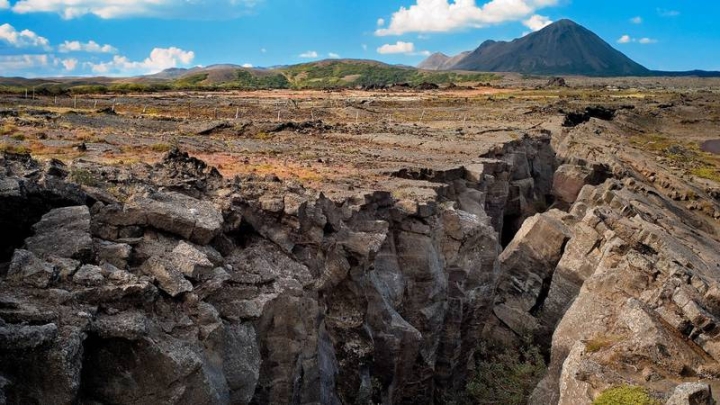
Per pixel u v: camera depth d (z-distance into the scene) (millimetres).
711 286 22500
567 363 20750
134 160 28469
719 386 17781
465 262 30328
